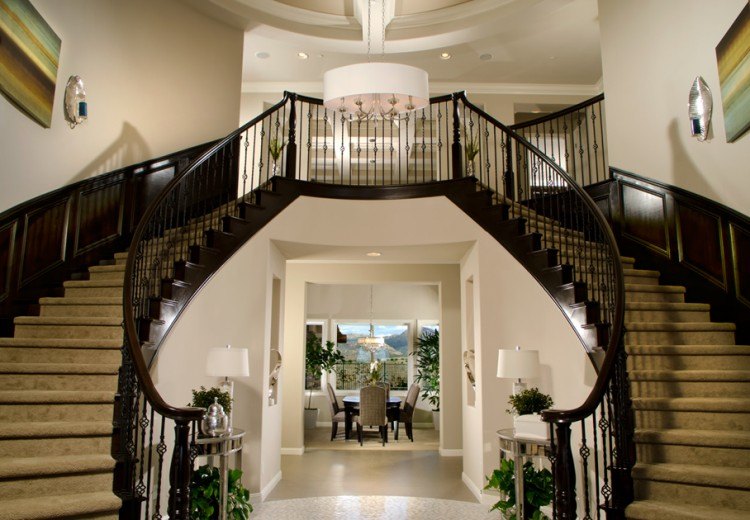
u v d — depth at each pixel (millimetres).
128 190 5965
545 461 5070
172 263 5480
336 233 6371
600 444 4457
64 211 5098
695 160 4953
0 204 4309
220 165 7164
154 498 4266
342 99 4297
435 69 8820
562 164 10000
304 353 8664
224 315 5590
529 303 5594
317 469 7254
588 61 8578
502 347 5680
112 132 5828
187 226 6168
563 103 9422
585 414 3213
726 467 3281
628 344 4281
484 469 5605
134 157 6105
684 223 5078
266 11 7488
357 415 10094
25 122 4582
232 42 7555
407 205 6398
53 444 3316
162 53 6625
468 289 6801
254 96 9383
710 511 3029
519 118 10156
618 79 6117
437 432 10945
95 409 3553
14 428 3236
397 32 7832
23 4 4430
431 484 6434
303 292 8734
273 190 6156
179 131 6723
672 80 5289
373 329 12406
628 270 5191
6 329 4305
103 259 5551
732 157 4453
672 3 5309
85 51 5465
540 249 5523
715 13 4676
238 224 5723
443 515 5180
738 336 4418
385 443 9422
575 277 5098
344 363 12359
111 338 4199
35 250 4719
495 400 5672
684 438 3391
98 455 3293
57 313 4516
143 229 4238
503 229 5863
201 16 7219
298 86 9359
